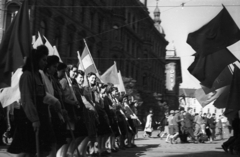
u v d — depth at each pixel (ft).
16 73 21.17
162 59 242.37
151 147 41.63
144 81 191.83
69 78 22.35
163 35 243.60
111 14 141.90
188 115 59.16
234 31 30.22
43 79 15.39
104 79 44.62
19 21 13.41
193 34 30.12
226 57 31.94
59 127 17.67
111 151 31.76
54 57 17.83
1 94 20.86
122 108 35.24
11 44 13.30
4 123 35.19
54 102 14.34
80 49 114.21
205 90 35.09
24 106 13.01
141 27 190.90
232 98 32.53
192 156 30.27
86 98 23.41
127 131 36.01
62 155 20.85
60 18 98.78
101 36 133.39
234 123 34.73
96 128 25.55
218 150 39.24
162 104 174.91
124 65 150.71
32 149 13.53
